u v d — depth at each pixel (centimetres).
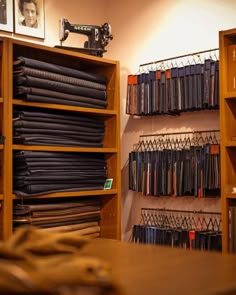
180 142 352
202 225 337
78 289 80
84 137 335
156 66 369
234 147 293
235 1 324
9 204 279
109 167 352
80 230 334
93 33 344
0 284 80
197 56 344
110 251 144
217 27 334
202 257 131
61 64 343
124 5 390
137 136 378
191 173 324
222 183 285
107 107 354
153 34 371
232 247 281
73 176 322
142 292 91
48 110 325
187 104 330
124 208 385
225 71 290
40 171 299
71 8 381
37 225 305
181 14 354
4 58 279
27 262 89
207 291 92
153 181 345
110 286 82
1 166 279
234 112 299
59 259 91
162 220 360
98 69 360
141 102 357
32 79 293
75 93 325
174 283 99
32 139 297
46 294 78
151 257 132
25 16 349
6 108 279
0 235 279
